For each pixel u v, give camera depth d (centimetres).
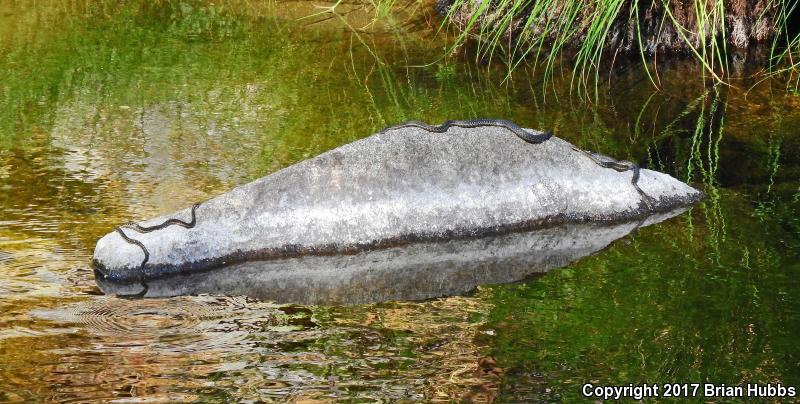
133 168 704
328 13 1204
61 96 873
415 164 629
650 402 440
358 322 515
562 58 1037
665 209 668
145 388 443
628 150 779
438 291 556
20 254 570
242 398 437
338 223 605
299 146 754
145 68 971
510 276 578
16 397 432
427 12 1208
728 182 717
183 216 584
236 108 852
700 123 848
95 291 539
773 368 470
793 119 859
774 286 554
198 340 489
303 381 453
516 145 654
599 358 479
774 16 1051
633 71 1001
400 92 916
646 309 530
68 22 1134
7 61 973
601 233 639
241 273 575
